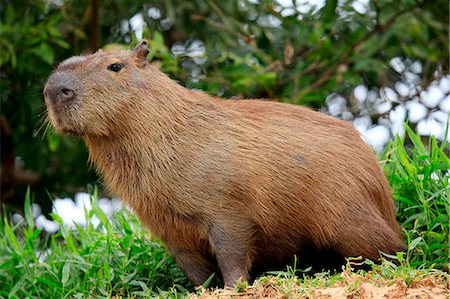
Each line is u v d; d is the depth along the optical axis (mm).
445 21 21141
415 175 13711
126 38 21047
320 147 12570
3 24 19828
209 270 12766
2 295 12961
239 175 12109
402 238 13352
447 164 13680
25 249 14109
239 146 12266
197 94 12719
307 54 20594
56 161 21547
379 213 12734
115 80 12297
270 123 12586
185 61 20953
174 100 12445
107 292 12688
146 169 12258
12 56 18922
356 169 12633
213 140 12258
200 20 20750
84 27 21406
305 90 19750
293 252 12773
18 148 20922
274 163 12305
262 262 12914
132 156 12344
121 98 12273
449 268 12156
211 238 12172
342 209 12453
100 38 20828
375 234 12492
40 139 20656
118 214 14680
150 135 12289
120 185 12500
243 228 12148
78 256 13305
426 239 13047
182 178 12117
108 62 12383
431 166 13664
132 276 12836
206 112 12477
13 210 21875
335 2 19828
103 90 12227
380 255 12148
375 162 12984
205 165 12117
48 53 19062
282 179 12305
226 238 12086
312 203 12422
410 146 20922
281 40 20969
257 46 21266
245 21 20906
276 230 12453
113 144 12430
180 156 12172
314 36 19953
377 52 21297
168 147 12219
